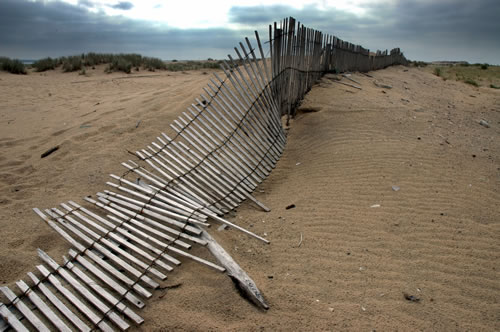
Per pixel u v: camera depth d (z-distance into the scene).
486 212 3.74
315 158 5.42
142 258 3.00
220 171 4.64
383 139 5.71
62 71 16.56
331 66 9.54
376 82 10.04
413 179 4.46
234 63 5.04
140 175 4.46
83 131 6.19
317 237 3.44
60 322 2.28
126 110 7.39
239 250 3.27
